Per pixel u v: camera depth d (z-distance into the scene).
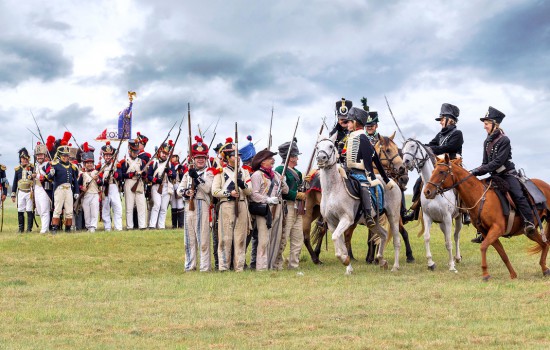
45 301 11.15
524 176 12.77
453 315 9.54
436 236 21.66
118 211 21.84
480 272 13.66
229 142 13.98
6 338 8.64
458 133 14.24
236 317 9.65
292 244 14.86
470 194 12.51
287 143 14.82
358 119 13.53
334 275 13.42
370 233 15.66
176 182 23.08
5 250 17.64
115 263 16.03
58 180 20.91
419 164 13.65
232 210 14.05
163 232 20.92
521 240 19.77
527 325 8.87
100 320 9.62
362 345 8.03
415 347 7.95
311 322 9.29
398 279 12.77
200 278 13.17
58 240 19.16
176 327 9.12
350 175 13.29
